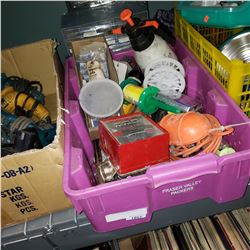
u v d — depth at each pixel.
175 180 0.49
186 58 0.82
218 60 0.66
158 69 0.72
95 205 0.51
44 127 0.75
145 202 0.53
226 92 0.64
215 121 0.61
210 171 0.49
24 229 0.61
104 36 0.88
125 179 0.49
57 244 0.63
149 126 0.58
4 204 0.59
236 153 0.50
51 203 0.62
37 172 0.56
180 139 0.58
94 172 0.67
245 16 0.66
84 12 0.98
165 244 0.83
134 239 0.90
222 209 0.64
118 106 0.70
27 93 0.86
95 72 0.76
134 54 0.84
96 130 0.72
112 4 0.99
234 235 0.80
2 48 1.05
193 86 0.80
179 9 0.83
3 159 0.51
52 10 1.01
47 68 0.99
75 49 0.83
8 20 1.01
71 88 0.85
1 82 0.88
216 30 0.90
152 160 0.56
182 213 0.61
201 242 0.81
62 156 0.55
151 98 0.70
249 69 0.59
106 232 0.61
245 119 0.56
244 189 0.58
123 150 0.52
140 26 0.74
